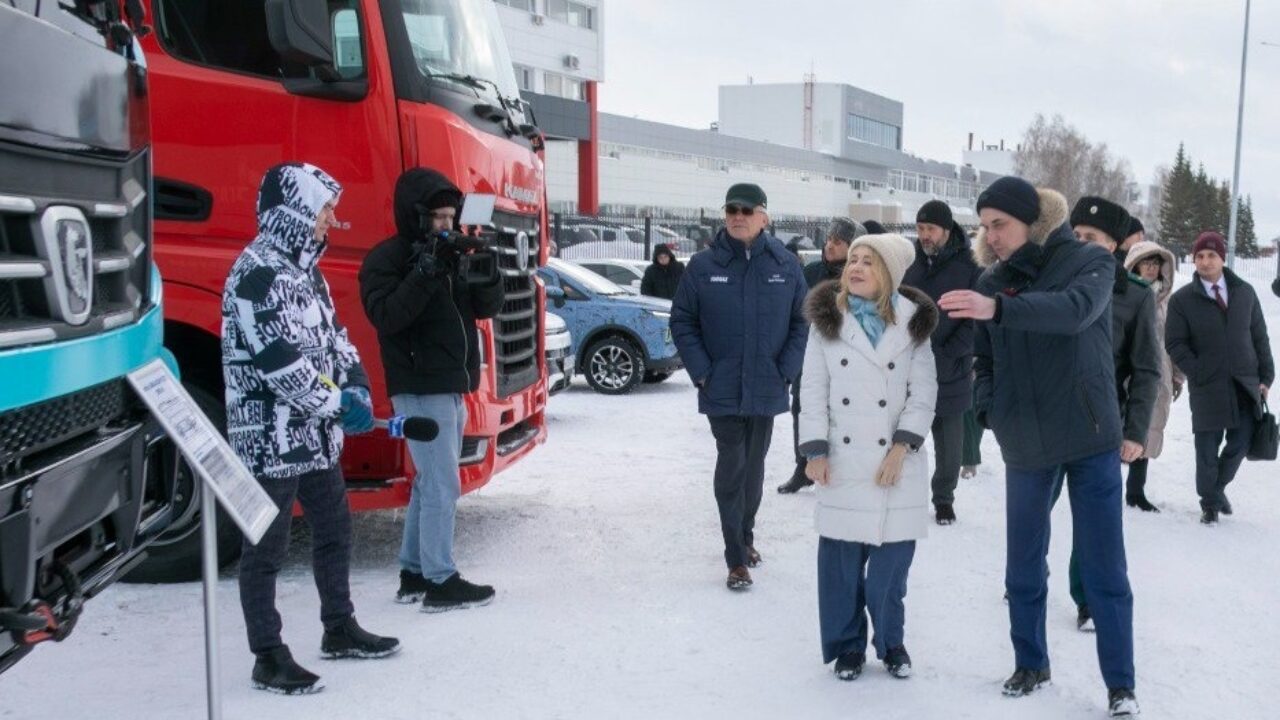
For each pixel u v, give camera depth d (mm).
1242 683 4359
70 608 2857
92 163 3047
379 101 5395
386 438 5645
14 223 2643
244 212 5438
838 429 4371
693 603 5355
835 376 4379
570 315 13461
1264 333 7035
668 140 61188
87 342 2898
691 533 6656
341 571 4570
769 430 5930
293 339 4094
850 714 4074
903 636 4555
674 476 8344
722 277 5703
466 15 6328
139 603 5281
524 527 6762
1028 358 4109
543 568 5926
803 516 7207
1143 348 5402
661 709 4113
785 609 5281
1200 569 5973
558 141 48344
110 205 3139
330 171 5434
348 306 5496
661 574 5836
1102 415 4047
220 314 5430
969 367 6891
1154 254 7047
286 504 4242
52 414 2773
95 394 3025
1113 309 5523
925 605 5355
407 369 5039
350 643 4590
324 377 4254
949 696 4246
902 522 4328
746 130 96750
